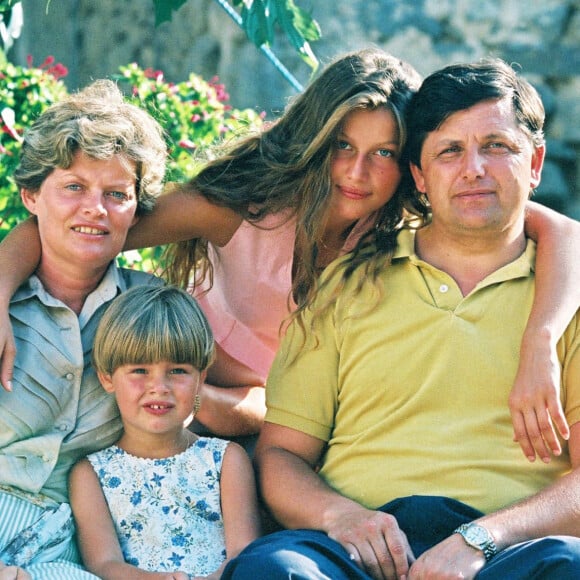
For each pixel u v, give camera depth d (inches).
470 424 156.9
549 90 452.1
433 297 162.6
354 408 163.5
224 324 187.2
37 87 264.8
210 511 160.4
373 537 146.8
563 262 161.5
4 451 156.8
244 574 137.5
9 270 160.9
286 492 158.6
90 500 159.2
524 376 152.5
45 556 153.6
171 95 276.2
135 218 172.6
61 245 159.3
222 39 464.4
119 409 162.6
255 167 181.8
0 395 157.3
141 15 479.2
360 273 167.3
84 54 487.2
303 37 210.1
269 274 182.5
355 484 158.7
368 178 173.6
